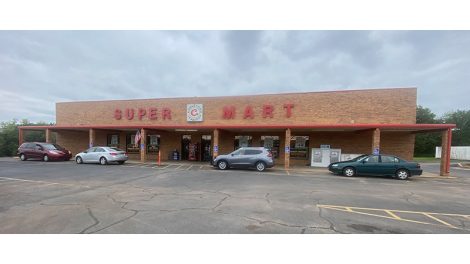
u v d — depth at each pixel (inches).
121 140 920.3
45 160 764.6
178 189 339.6
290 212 231.6
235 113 791.1
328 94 715.4
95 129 836.0
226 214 222.2
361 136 724.7
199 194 306.8
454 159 1429.6
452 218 225.3
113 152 684.7
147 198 281.9
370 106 685.3
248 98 781.3
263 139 807.1
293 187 367.9
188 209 236.7
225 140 829.8
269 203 264.1
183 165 698.8
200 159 858.8
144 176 467.2
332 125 610.9
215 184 385.1
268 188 355.3
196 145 861.8
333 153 697.6
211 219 208.4
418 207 261.9
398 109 668.7
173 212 226.4
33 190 324.8
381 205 266.1
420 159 1402.6
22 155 792.3
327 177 500.1
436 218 224.1
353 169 518.9
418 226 202.4
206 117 817.5
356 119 692.7
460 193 347.9
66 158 781.9
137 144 909.2
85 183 382.9
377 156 515.8
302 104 735.1
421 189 376.8
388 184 422.6
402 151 691.4
